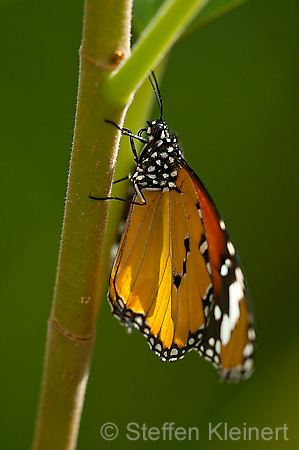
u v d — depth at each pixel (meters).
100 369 0.56
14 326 0.56
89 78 0.46
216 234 0.49
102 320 0.56
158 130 0.49
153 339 0.50
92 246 0.46
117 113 0.46
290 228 0.57
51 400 0.47
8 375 0.56
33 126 0.56
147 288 0.49
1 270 0.56
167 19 0.45
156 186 0.49
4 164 0.56
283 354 0.57
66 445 0.47
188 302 0.50
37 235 0.56
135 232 0.49
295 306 0.57
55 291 0.47
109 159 0.46
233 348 0.49
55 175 0.56
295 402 0.56
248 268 0.57
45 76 0.56
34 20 0.56
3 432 0.55
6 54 0.56
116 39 0.45
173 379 0.56
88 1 0.45
